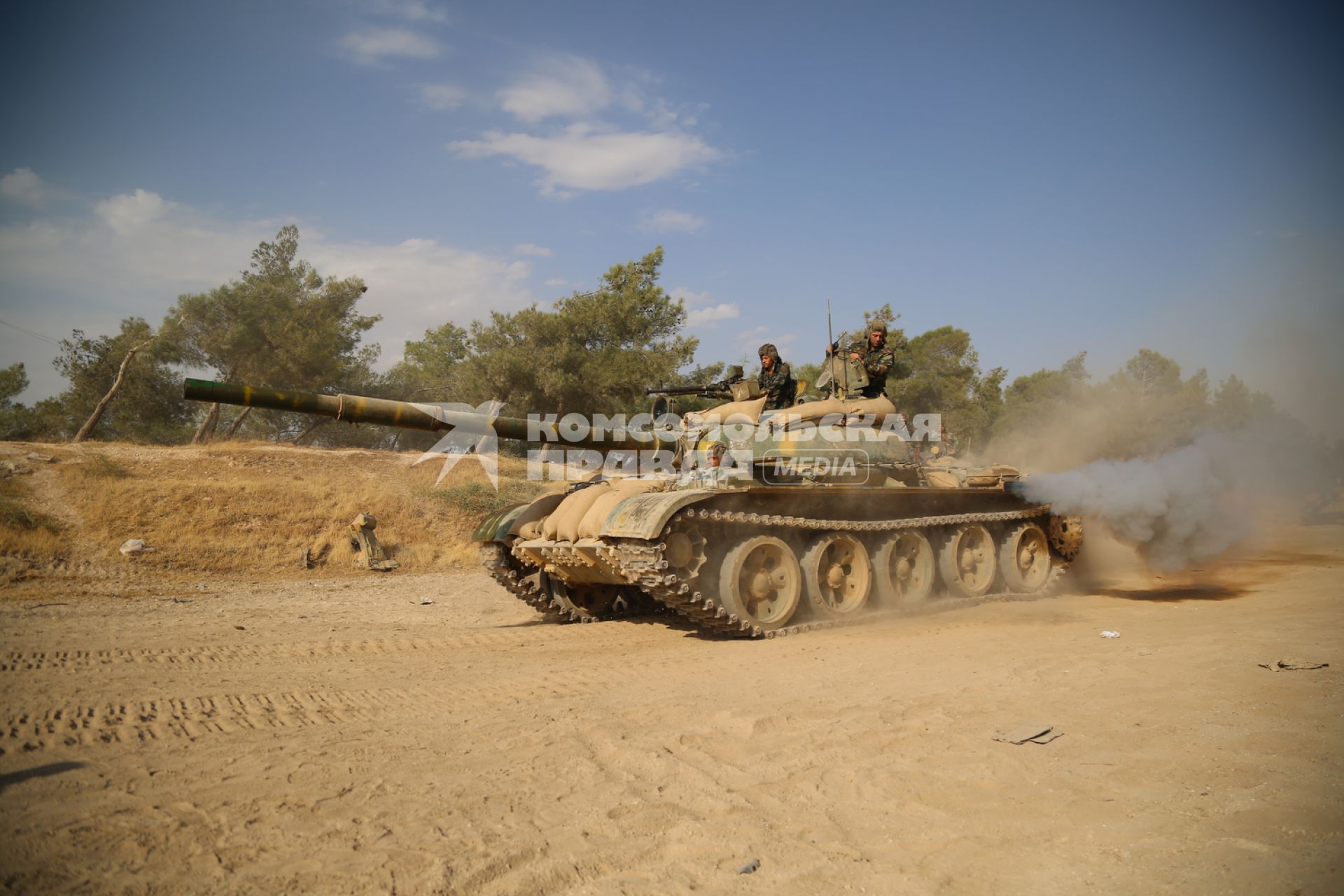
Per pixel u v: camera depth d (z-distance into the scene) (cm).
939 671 840
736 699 743
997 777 531
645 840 452
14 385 3925
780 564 1190
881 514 1356
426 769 562
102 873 408
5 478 2144
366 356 3719
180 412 3538
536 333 3481
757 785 530
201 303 3231
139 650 1032
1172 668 784
